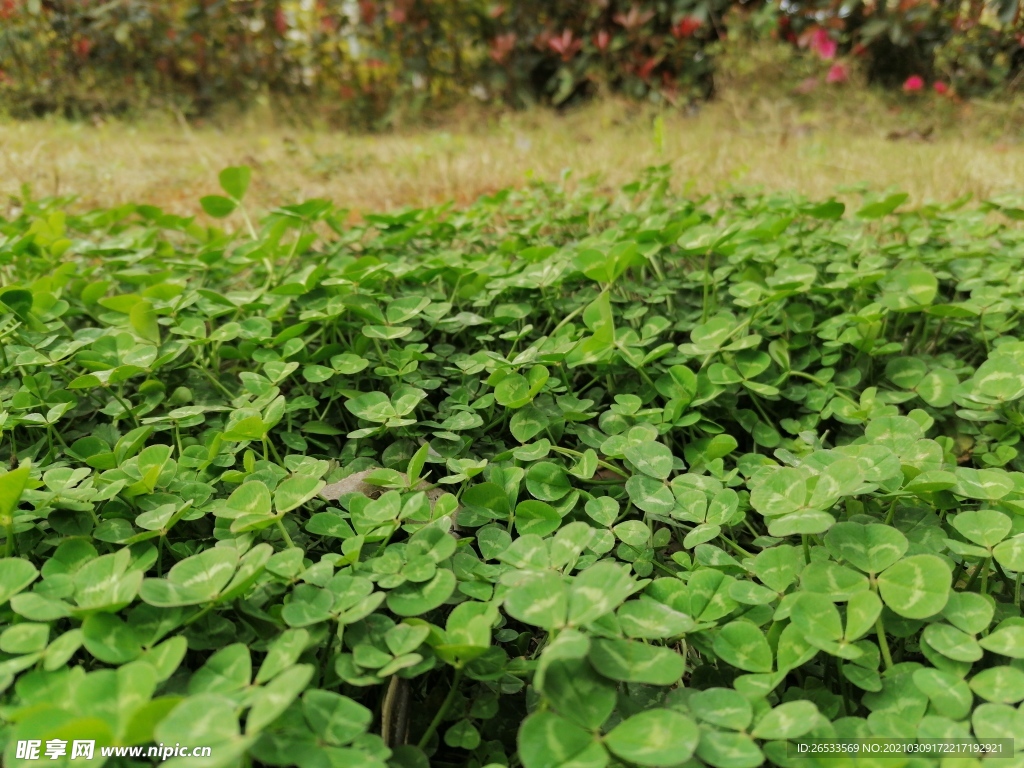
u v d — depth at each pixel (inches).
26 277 106.5
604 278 83.5
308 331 93.4
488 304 95.9
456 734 50.3
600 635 45.0
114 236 130.0
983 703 47.1
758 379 87.9
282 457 78.0
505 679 54.4
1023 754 40.1
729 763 39.6
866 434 66.3
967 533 53.9
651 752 37.5
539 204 141.3
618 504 65.6
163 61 317.4
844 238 107.0
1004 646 45.7
